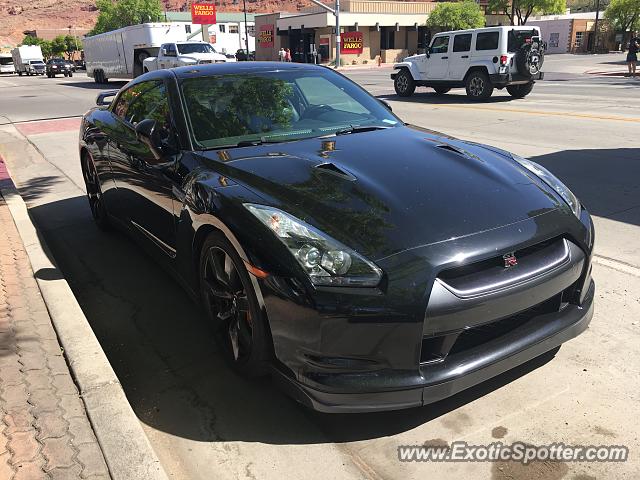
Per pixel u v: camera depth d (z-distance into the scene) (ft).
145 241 14.05
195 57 79.00
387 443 8.50
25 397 9.18
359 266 7.83
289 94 13.23
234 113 12.30
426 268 7.82
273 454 8.39
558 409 9.07
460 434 8.62
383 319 7.63
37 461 7.78
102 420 8.54
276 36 188.44
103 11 252.62
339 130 12.42
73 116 51.83
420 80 59.36
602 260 14.94
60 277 13.60
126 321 12.75
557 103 48.85
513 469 7.90
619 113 40.40
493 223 8.63
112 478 7.50
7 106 63.72
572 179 22.81
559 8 199.21
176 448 8.62
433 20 178.19
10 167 29.81
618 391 9.45
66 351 10.33
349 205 8.71
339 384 7.79
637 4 181.68
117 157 14.78
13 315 11.95
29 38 419.54
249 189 9.39
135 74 95.66
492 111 44.42
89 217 20.39
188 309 13.19
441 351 8.01
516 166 10.84
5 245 16.22
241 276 8.85
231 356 10.07
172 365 10.92
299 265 7.95
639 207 19.21
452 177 9.72
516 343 8.52
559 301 9.16
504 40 51.13
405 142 11.43
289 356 8.21
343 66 159.22
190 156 11.21
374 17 171.94
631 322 11.67
